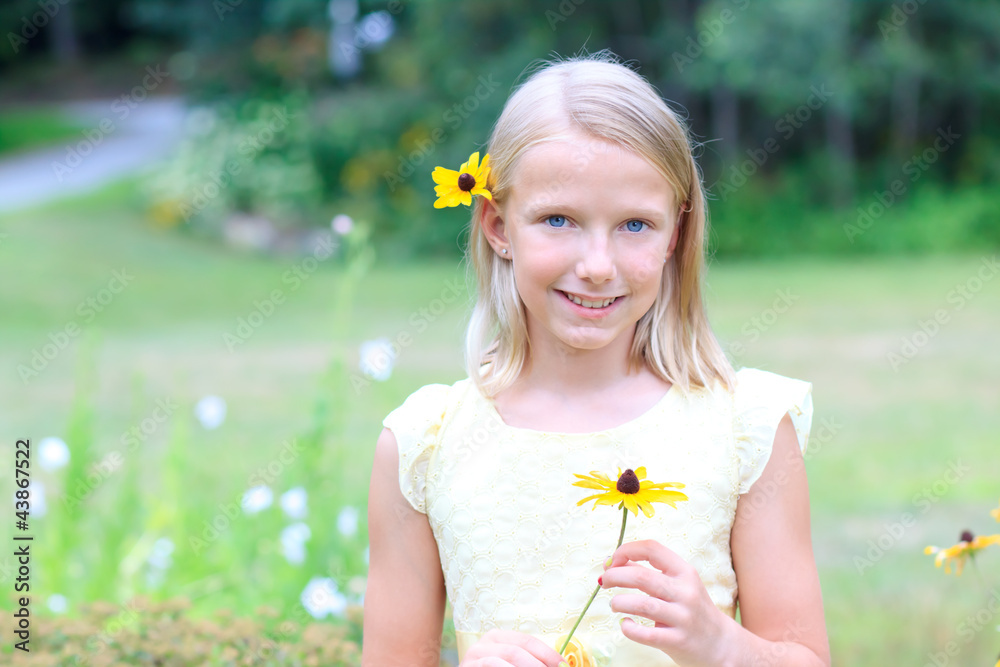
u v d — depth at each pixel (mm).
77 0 19797
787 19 11648
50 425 4836
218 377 5914
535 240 1194
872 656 2379
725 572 1240
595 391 1302
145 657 1940
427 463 1307
